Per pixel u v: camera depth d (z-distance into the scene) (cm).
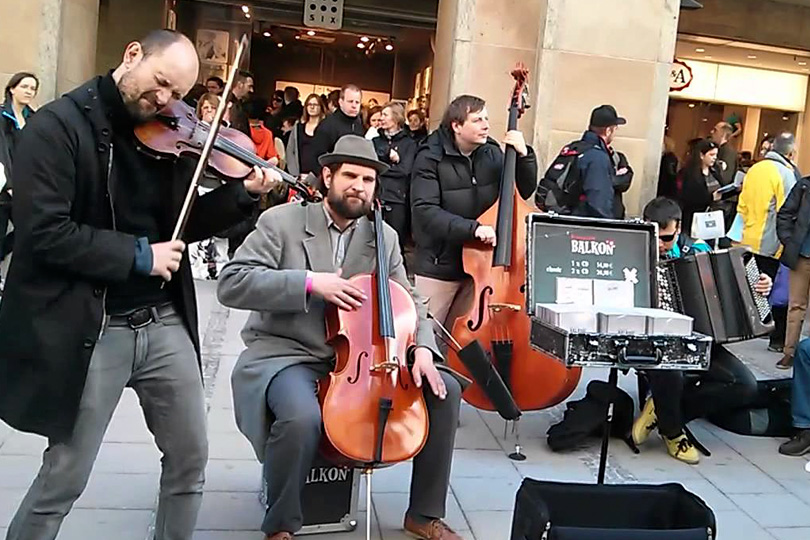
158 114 218
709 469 374
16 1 611
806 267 551
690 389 398
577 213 455
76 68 670
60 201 192
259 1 1026
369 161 266
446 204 377
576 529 222
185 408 223
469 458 365
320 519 279
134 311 214
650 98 642
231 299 260
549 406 357
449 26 647
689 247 416
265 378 262
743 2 1044
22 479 305
